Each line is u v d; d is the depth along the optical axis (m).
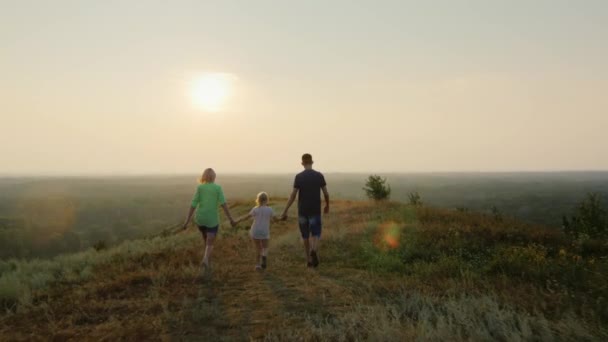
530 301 5.00
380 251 8.29
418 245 8.68
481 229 10.02
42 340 4.33
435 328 4.17
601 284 5.52
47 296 6.28
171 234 16.94
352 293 5.72
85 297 5.97
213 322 4.67
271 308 5.17
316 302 5.36
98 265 8.92
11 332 4.66
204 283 6.53
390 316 4.60
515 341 3.78
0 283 6.76
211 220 7.41
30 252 61.94
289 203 7.70
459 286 5.74
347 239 10.07
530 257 7.27
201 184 7.52
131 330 4.49
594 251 9.01
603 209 11.96
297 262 8.12
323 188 7.70
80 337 4.37
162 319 4.80
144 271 7.32
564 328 4.00
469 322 4.22
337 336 4.06
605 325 4.16
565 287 5.55
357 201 21.33
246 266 7.81
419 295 5.21
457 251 8.08
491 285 5.70
